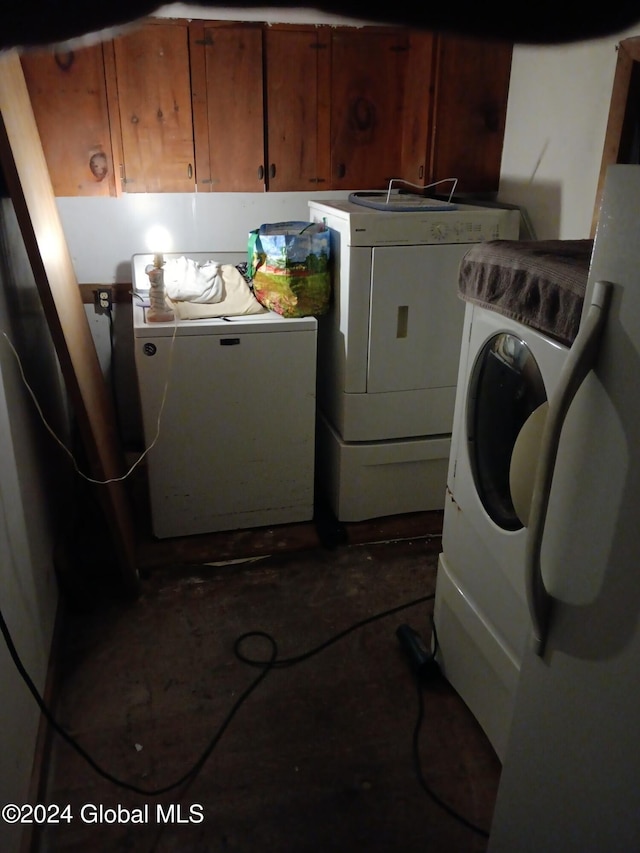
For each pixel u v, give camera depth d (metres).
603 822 0.89
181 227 2.80
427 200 2.56
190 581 2.28
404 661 1.94
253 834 1.44
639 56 1.87
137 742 1.66
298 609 2.15
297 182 2.84
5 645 1.35
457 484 1.68
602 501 0.84
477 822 1.47
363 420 2.44
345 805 1.51
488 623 1.58
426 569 2.37
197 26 2.52
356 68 2.72
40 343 2.29
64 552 2.11
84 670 1.89
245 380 2.32
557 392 0.86
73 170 2.63
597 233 0.82
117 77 2.53
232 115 2.67
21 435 1.80
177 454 2.35
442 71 2.53
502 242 1.48
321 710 1.77
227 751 1.64
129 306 2.89
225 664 1.92
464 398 1.59
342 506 2.54
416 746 1.66
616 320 0.79
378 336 2.33
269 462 2.46
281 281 2.32
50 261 1.92
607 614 0.85
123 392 3.04
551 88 2.35
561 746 0.97
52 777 1.56
